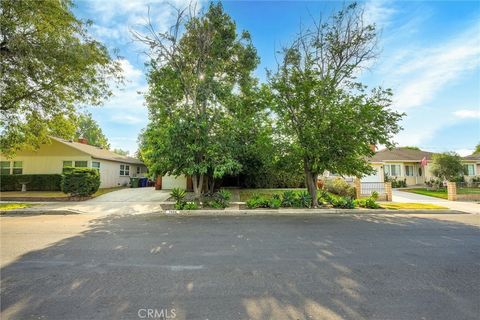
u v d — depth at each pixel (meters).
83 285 3.62
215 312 2.86
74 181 15.58
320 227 8.05
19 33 11.70
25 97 13.95
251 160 18.05
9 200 15.34
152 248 5.57
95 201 15.18
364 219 9.73
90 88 14.27
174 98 14.73
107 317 2.76
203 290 3.44
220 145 13.37
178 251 5.33
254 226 8.23
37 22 11.99
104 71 14.36
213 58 15.80
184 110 14.47
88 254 5.11
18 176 20.11
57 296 3.27
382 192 17.12
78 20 12.91
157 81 14.55
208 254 5.11
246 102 15.34
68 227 8.05
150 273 4.08
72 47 12.16
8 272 4.12
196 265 4.46
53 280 3.79
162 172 14.21
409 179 28.39
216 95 15.11
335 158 11.95
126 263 4.56
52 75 12.91
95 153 23.64
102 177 24.27
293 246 5.73
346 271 4.16
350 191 17.00
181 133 12.91
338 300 3.15
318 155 11.65
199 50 14.71
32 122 15.61
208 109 15.11
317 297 3.23
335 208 12.43
